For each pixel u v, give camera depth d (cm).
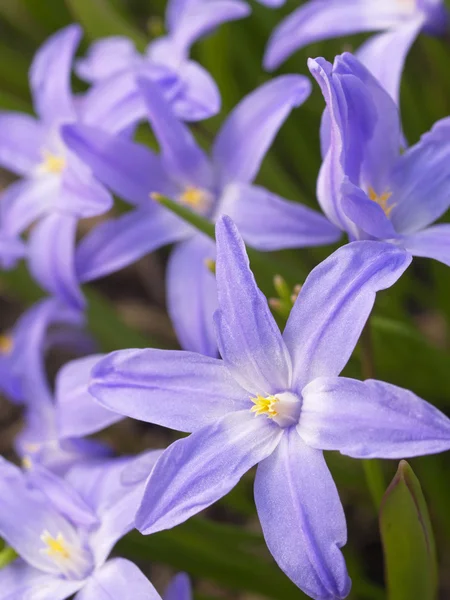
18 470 15
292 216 16
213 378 13
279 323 16
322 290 13
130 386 13
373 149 15
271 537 13
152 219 17
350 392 13
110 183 17
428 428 12
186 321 16
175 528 16
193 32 18
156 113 16
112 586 14
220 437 13
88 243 17
